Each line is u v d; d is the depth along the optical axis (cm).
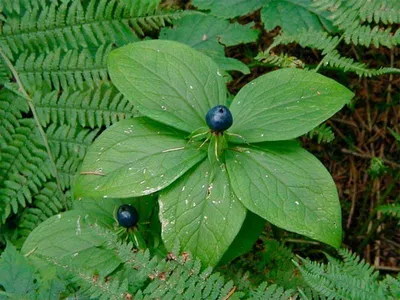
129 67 39
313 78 39
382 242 53
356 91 57
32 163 47
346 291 36
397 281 36
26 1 47
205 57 40
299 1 51
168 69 40
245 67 50
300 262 46
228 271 42
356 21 45
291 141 39
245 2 51
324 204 37
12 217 48
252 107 39
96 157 38
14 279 37
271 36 58
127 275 39
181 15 49
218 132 37
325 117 38
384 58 57
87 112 46
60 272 38
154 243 41
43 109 47
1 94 47
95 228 37
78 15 47
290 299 36
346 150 56
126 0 47
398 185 54
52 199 47
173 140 38
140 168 38
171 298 36
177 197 37
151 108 39
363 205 53
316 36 46
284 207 37
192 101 39
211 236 37
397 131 56
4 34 47
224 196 37
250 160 38
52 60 47
